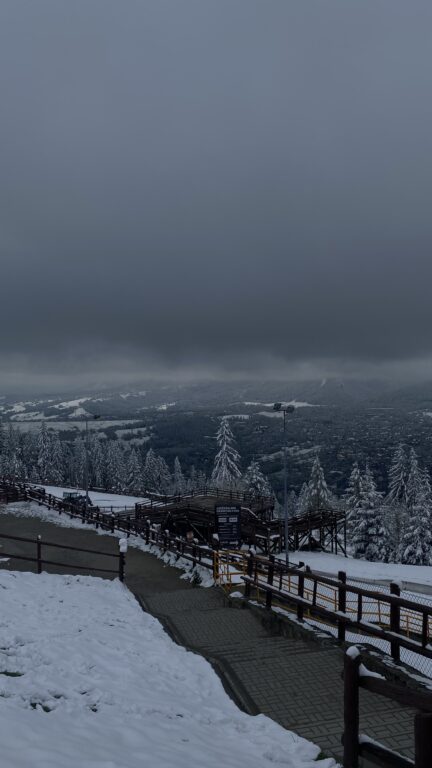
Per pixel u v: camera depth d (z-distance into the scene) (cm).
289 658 895
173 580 1791
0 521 3284
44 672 739
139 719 624
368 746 434
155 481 10450
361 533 5372
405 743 583
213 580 1706
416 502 5188
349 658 453
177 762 498
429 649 757
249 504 4250
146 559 2117
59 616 1099
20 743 479
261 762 539
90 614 1155
